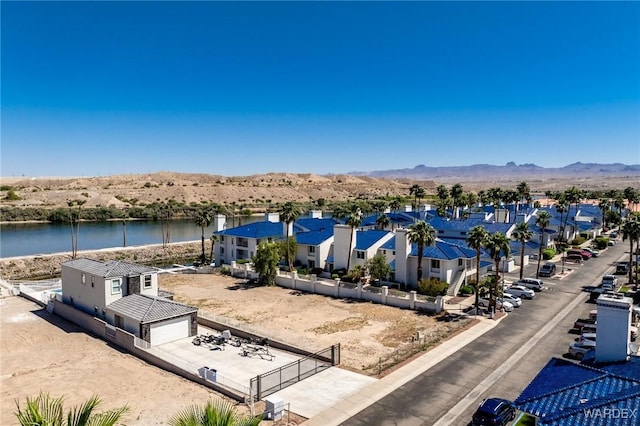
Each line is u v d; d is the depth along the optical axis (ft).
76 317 170.91
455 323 159.43
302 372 119.55
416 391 107.76
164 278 250.37
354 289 200.54
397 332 155.12
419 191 457.27
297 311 183.01
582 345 126.62
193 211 647.56
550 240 306.14
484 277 224.74
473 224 286.46
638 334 142.31
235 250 276.00
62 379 120.67
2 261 301.84
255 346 142.51
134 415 100.07
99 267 172.14
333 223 297.12
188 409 99.76
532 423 90.99
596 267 258.57
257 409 99.86
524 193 452.35
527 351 132.87
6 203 596.29
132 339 140.97
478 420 89.25
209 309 187.11
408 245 211.20
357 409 99.45
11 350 143.23
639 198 447.83
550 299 192.65
